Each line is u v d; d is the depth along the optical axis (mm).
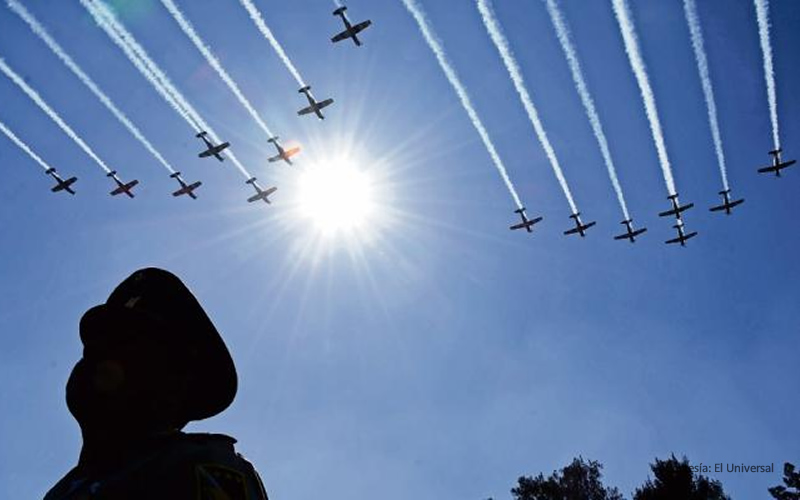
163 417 2006
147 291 2199
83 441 1947
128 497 1541
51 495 1873
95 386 1971
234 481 1621
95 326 2090
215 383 2191
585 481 39125
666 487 27172
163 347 2061
